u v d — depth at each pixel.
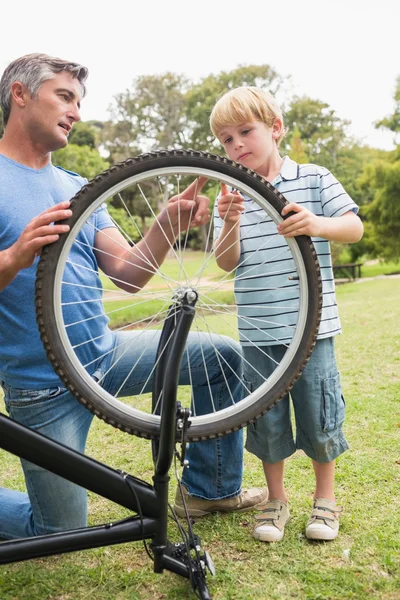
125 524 1.53
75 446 1.84
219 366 2.00
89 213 1.45
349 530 1.90
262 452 1.95
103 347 1.88
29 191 1.78
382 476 2.28
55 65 1.73
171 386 1.43
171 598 1.59
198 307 1.88
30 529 1.84
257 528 1.89
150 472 2.58
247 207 1.99
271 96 1.99
